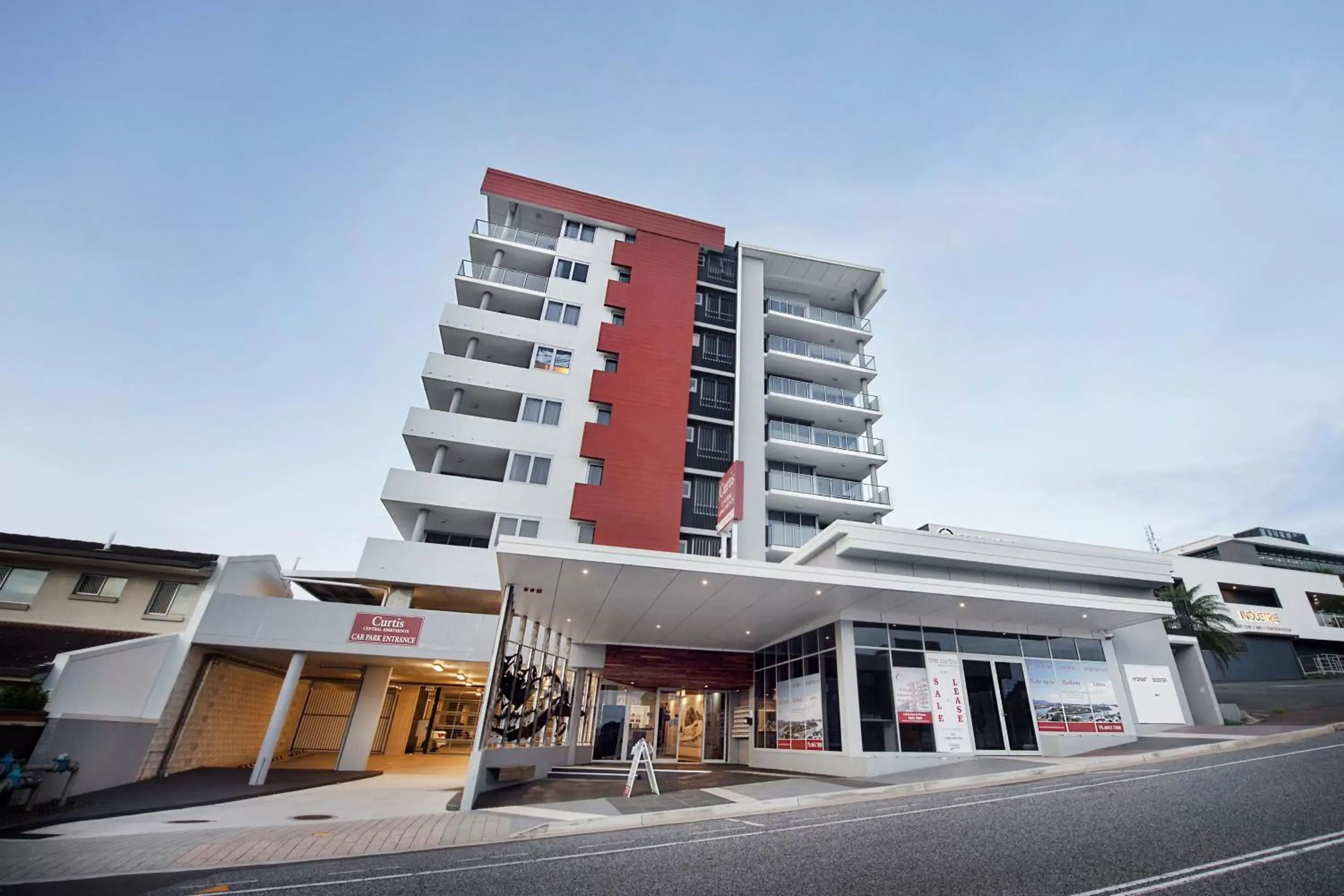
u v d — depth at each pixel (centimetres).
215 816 1069
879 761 1418
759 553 2750
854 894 508
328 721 2475
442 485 2353
